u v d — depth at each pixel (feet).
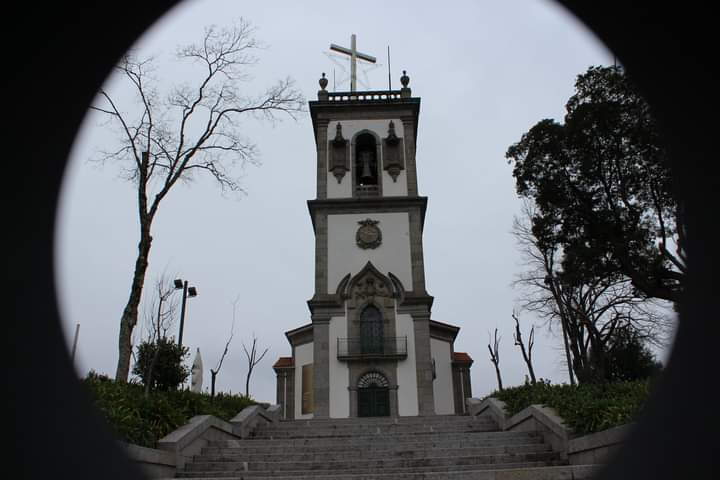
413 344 97.19
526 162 80.89
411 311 99.04
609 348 75.72
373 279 101.19
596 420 36.24
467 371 121.08
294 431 54.44
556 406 42.73
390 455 40.47
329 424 58.70
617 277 77.00
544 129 79.30
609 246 75.56
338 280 101.65
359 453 40.65
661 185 71.97
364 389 95.66
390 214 105.40
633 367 74.38
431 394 94.17
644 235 73.77
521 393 52.39
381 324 99.09
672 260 69.41
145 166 61.00
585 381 66.49
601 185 77.71
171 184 62.95
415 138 116.98
